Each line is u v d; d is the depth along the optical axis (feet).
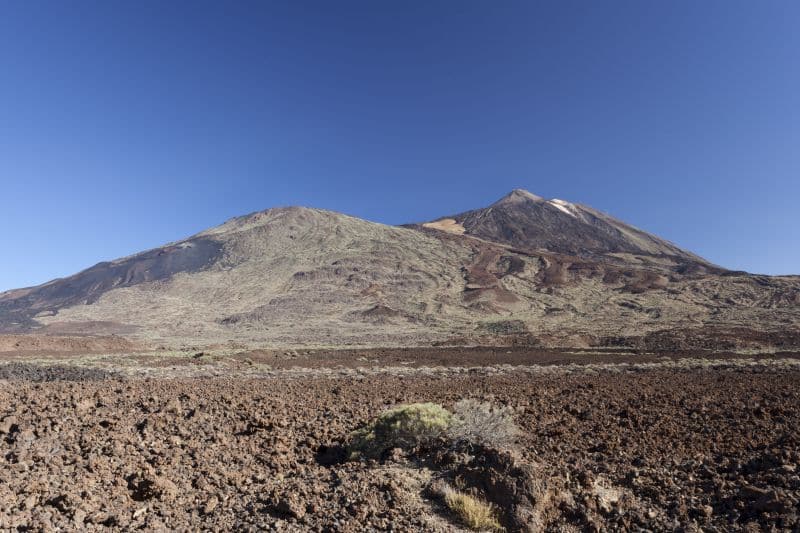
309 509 24.18
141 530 22.31
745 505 22.59
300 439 36.55
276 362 129.90
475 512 22.79
